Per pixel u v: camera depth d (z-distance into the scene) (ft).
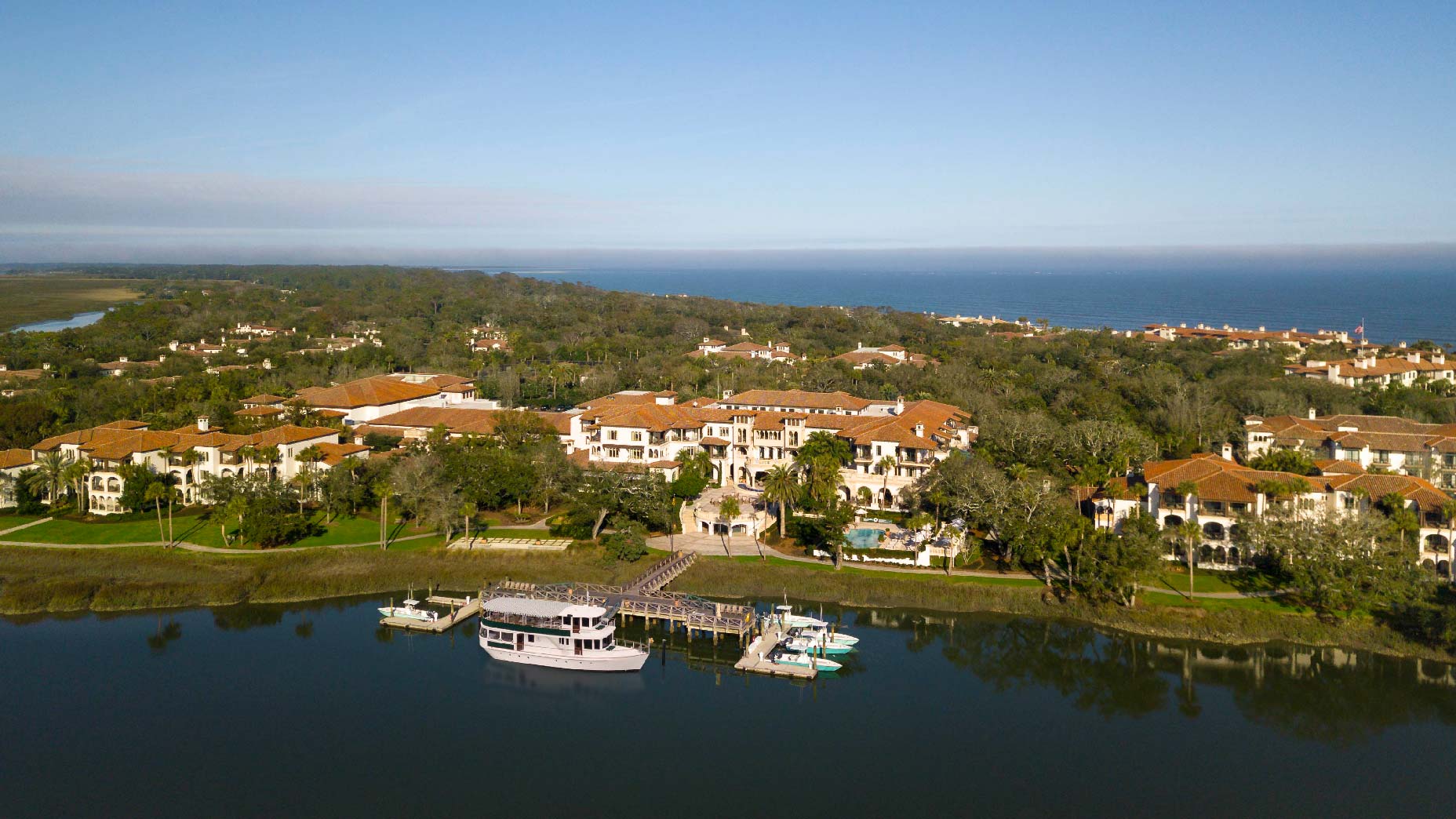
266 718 272.51
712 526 422.41
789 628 327.47
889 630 338.34
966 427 522.47
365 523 428.97
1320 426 489.26
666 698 288.51
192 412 547.08
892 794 234.58
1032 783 239.71
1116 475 398.83
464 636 334.85
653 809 227.61
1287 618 320.50
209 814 223.92
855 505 439.63
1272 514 350.84
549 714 277.85
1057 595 346.54
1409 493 347.77
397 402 598.75
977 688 294.05
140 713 273.54
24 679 294.46
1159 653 314.76
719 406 547.49
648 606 339.16
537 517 438.81
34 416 524.52
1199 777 241.96
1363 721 270.05
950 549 366.43
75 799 229.25
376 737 262.06
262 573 373.61
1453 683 290.15
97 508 447.83
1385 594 313.94
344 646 323.98
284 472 468.75
